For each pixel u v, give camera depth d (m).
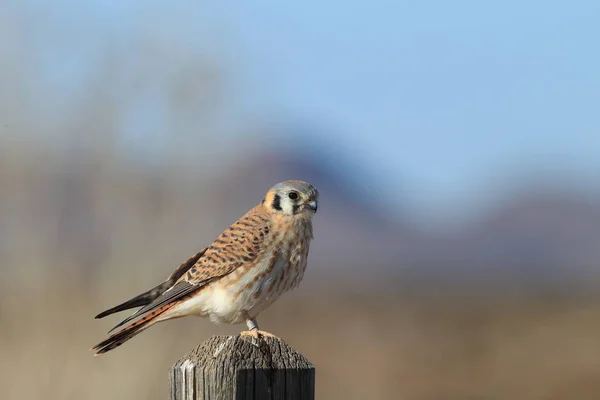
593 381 20.98
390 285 34.31
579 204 47.78
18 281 12.52
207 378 6.44
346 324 26.92
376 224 46.28
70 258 12.85
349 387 21.08
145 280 12.79
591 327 27.39
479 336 26.95
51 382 11.87
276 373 6.46
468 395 20.75
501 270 38.09
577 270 37.47
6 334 12.13
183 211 13.46
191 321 13.03
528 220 47.19
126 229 13.12
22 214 12.86
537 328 27.83
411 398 20.62
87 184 13.27
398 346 24.94
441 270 37.88
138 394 12.12
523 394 20.95
